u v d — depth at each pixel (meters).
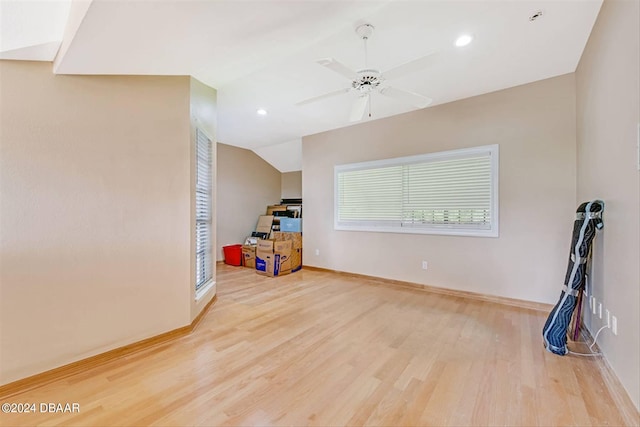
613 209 2.00
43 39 1.78
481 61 2.85
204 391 1.81
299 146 6.42
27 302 1.87
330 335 2.63
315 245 5.51
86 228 2.11
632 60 1.67
